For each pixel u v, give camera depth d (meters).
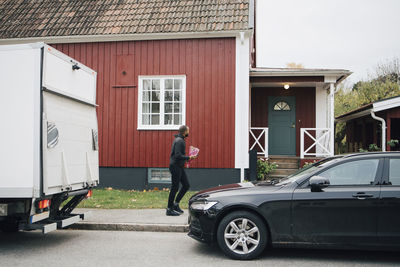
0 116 5.25
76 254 5.49
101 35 11.61
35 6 13.36
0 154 5.19
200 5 12.28
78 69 6.47
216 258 5.32
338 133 23.80
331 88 12.10
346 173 5.26
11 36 12.02
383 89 25.91
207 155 11.31
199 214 5.46
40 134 5.21
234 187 5.83
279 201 5.20
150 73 11.67
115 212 8.16
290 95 14.32
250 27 11.01
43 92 5.30
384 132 12.22
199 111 11.41
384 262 5.17
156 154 11.57
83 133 6.59
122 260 5.20
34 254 5.48
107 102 11.85
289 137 14.27
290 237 5.17
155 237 6.58
